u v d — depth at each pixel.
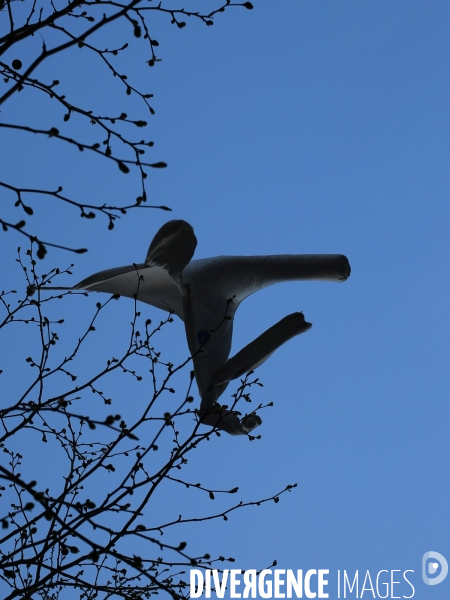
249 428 5.21
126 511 4.96
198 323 5.25
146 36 4.62
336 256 5.14
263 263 5.21
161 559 5.86
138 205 3.88
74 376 5.78
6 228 3.52
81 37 3.65
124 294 5.78
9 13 4.37
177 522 5.55
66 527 3.31
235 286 5.28
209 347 5.21
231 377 5.09
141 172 3.82
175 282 5.29
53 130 3.58
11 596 4.82
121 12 3.69
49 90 4.40
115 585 5.94
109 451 5.30
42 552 4.89
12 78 4.57
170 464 5.13
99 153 3.66
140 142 4.27
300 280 5.16
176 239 5.07
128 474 5.09
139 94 4.77
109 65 4.75
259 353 5.01
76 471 5.89
